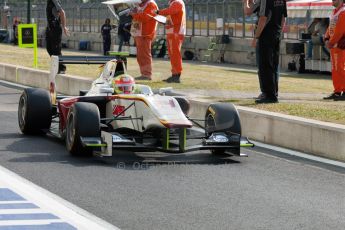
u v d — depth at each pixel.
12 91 51.50
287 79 58.84
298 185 23.61
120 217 19.05
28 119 31.02
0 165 25.16
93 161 26.27
